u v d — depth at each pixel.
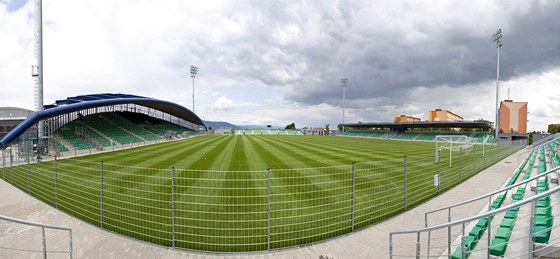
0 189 11.22
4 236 6.75
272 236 6.79
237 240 6.55
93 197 9.88
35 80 29.14
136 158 20.72
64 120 37.50
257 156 21.61
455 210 8.52
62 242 6.39
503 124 68.06
